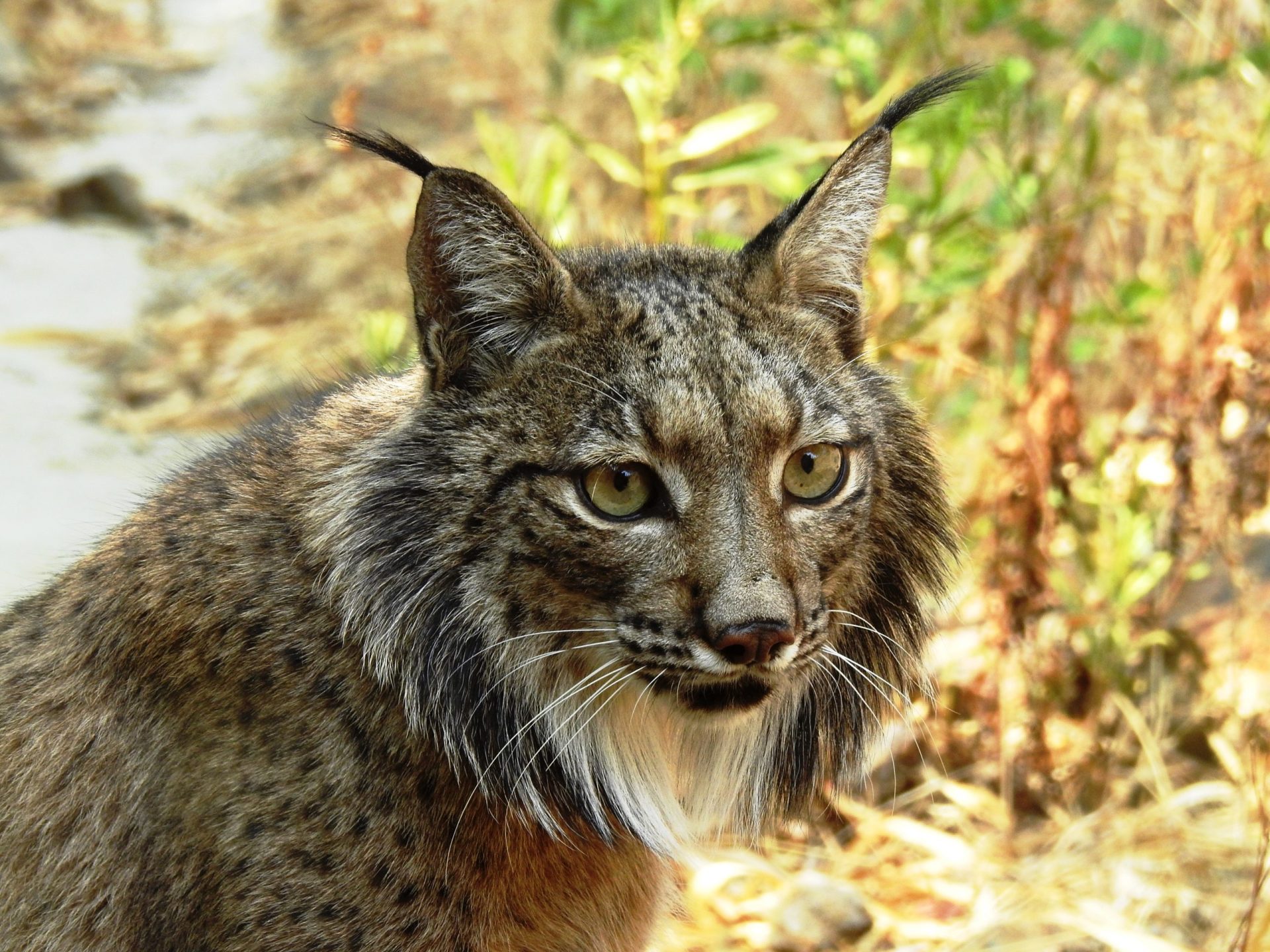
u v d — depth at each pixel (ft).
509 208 22.43
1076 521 35.12
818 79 51.80
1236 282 34.55
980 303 36.96
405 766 22.53
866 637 25.18
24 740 23.93
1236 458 34.40
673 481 22.02
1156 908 30.04
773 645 21.61
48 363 54.85
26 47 88.48
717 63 51.90
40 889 23.40
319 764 22.31
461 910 23.06
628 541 22.04
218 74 87.30
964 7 43.52
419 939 22.80
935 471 25.68
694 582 21.77
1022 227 36.14
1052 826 33.50
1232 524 34.88
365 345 46.14
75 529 42.47
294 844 22.20
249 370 53.52
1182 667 35.32
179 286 61.52
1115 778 34.42
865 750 26.07
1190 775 34.24
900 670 25.58
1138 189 38.14
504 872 23.27
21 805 23.66
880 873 32.55
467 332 22.81
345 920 22.39
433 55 75.15
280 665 22.56
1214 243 35.17
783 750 25.93
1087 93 40.70
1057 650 34.55
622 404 22.08
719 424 22.02
